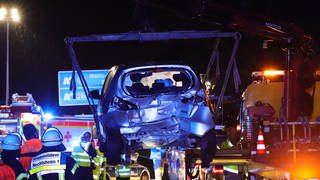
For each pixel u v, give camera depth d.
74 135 19.28
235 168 11.64
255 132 11.17
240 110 13.64
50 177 7.09
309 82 10.49
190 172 12.39
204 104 10.01
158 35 10.76
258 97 12.91
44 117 18.33
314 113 11.73
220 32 10.76
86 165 11.09
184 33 10.77
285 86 10.56
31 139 9.34
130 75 10.45
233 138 14.02
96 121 10.93
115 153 10.08
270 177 8.65
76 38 10.52
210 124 10.03
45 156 7.18
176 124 9.95
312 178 7.43
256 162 9.84
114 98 9.94
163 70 10.09
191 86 10.01
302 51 10.62
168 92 9.92
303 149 9.01
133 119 9.90
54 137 7.24
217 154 11.30
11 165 8.23
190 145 10.48
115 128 9.95
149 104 9.85
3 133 16.28
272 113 10.47
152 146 10.69
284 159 8.72
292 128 9.39
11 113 16.58
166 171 15.34
